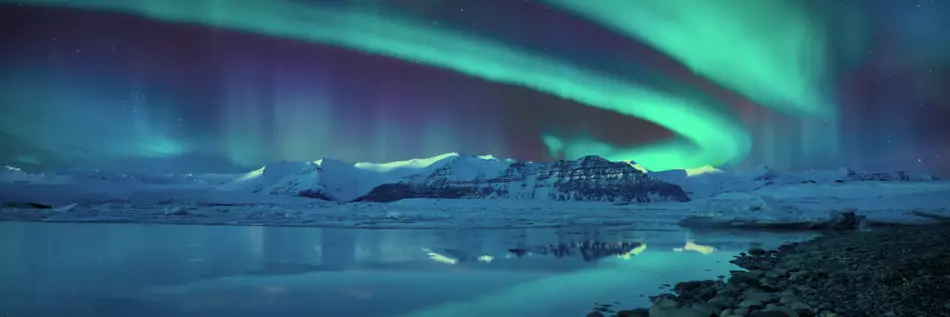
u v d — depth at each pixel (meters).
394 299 7.45
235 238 18.59
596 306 7.04
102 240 17.39
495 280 9.18
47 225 26.59
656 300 6.98
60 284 8.59
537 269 10.71
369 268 10.69
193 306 6.89
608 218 41.97
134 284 8.60
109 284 8.61
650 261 12.18
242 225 27.52
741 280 8.60
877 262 10.31
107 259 12.07
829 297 6.91
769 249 15.08
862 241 15.98
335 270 10.40
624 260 12.37
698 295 7.54
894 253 11.93
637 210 70.44
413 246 15.86
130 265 11.00
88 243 16.20
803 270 9.75
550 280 9.24
